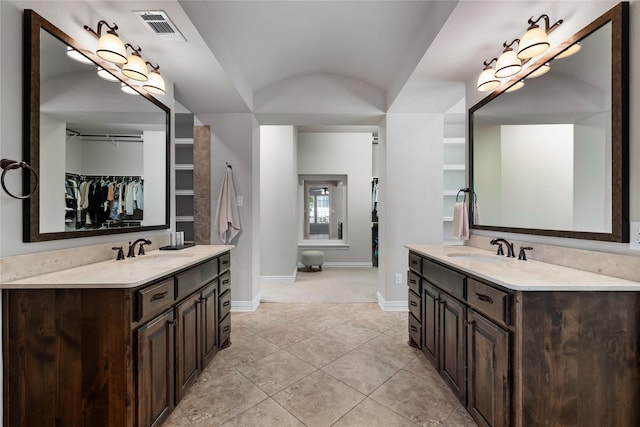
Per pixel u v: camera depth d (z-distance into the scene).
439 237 3.53
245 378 2.06
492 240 2.12
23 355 1.29
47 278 1.35
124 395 1.29
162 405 1.54
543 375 1.25
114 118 1.93
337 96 3.46
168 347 1.59
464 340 1.68
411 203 3.51
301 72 3.38
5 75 1.28
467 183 2.59
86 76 1.71
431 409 1.75
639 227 1.24
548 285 1.23
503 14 1.72
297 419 1.66
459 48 2.09
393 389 1.94
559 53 1.63
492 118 2.24
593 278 1.33
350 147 6.12
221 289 2.43
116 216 1.97
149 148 2.30
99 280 1.31
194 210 3.75
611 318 1.25
